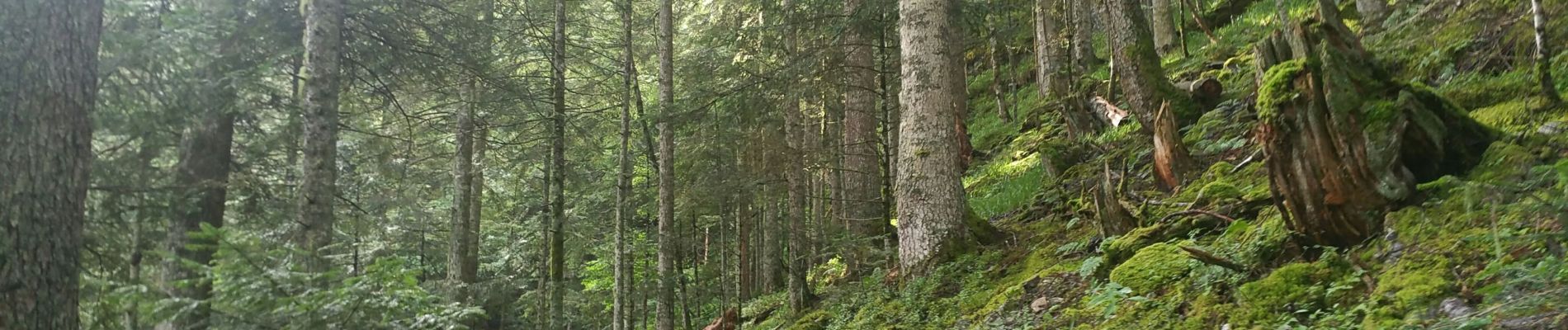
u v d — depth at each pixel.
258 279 5.71
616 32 16.31
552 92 14.02
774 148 13.10
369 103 13.44
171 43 8.66
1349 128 5.48
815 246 12.67
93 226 7.97
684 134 12.66
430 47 12.23
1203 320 5.41
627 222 15.27
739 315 13.39
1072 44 16.17
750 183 12.68
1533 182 4.65
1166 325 5.59
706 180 12.88
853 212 12.71
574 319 16.14
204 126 9.76
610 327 16.95
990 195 13.05
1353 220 5.46
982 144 18.05
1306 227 5.63
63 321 5.64
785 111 13.52
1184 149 9.12
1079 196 10.41
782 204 16.09
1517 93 7.30
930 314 8.11
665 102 11.89
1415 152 5.65
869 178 13.05
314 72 9.74
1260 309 5.15
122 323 7.01
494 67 13.97
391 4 11.39
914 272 8.95
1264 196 6.85
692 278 16.70
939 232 8.91
